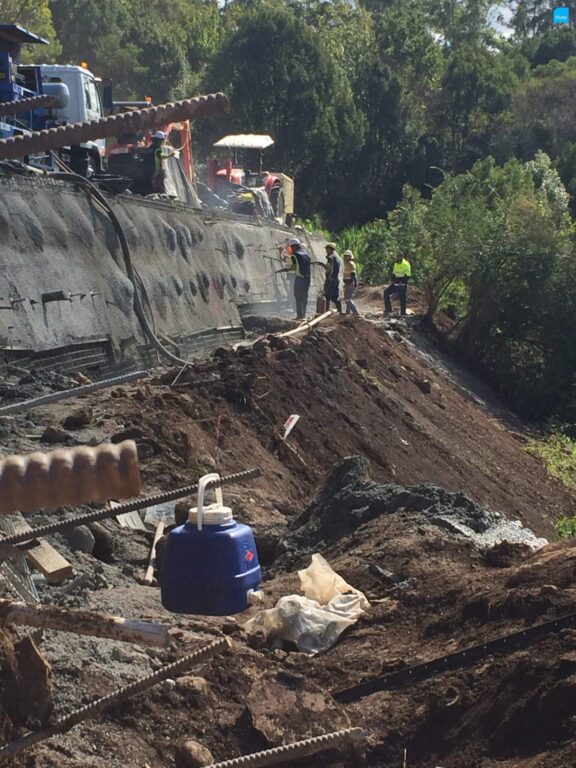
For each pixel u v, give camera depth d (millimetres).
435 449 22469
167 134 28672
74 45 65875
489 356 35188
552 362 34594
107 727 5832
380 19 91062
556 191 64375
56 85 20391
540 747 5809
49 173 17141
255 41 66375
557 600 6863
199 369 17594
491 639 6750
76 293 16406
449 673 6605
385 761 6113
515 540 9531
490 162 61156
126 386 16266
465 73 80812
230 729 6141
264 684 6438
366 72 75125
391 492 10305
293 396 18359
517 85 82750
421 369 28984
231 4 88000
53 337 15477
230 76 66375
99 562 9203
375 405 21500
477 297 34906
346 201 73250
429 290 35594
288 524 10891
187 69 71062
